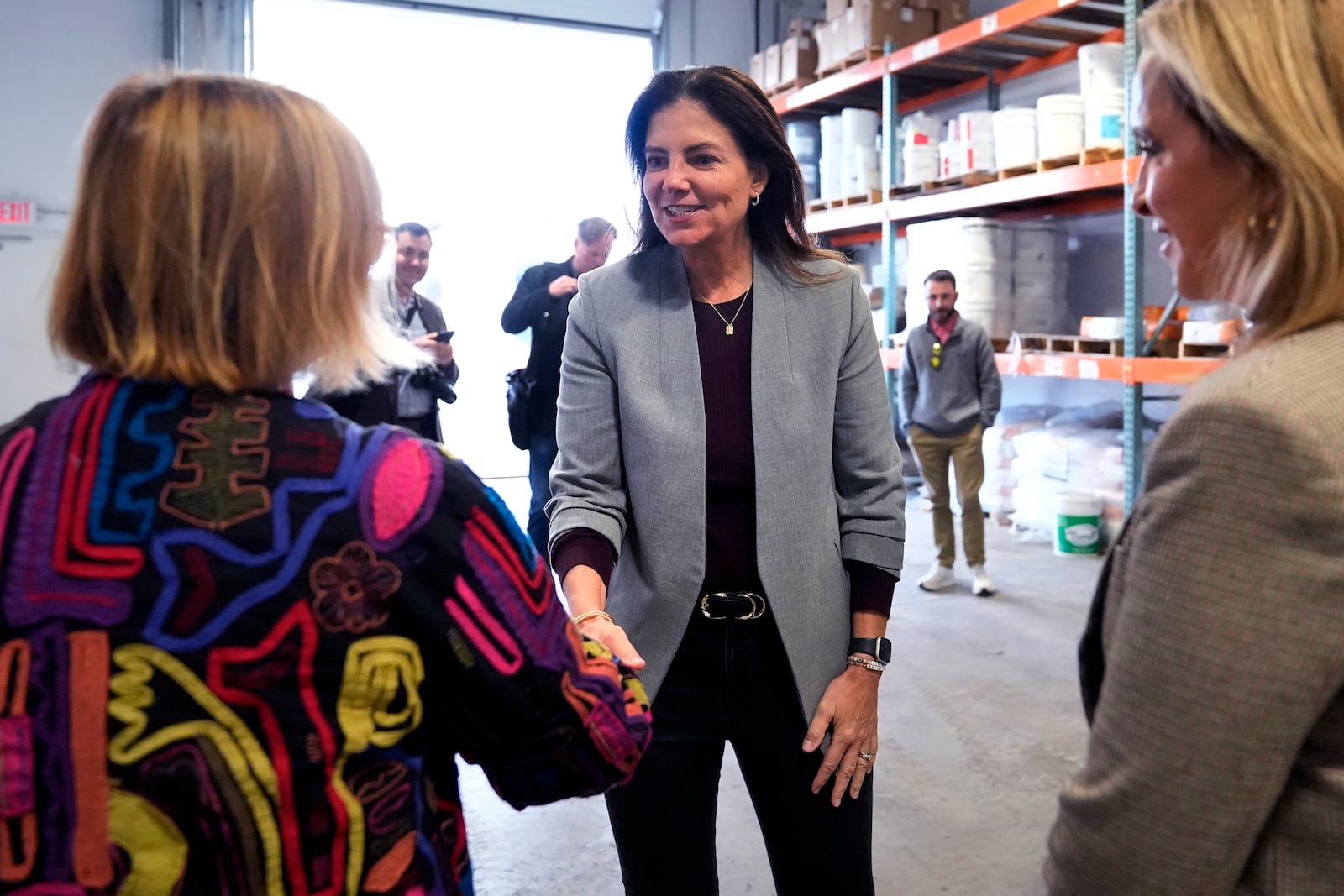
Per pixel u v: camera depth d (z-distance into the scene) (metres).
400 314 4.18
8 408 6.24
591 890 2.17
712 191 1.24
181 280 0.65
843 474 1.35
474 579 0.68
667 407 1.29
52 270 0.67
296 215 0.67
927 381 4.51
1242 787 0.61
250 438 0.65
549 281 4.15
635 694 0.82
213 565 0.62
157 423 0.64
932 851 2.30
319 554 0.64
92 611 0.61
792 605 1.25
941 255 5.64
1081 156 4.70
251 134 0.66
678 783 1.29
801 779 1.29
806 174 7.12
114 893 0.60
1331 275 0.64
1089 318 4.88
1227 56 0.66
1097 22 5.38
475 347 8.52
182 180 0.64
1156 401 5.91
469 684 0.68
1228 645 0.60
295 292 0.67
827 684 1.28
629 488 1.31
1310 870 0.63
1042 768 2.71
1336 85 0.64
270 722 0.62
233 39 6.62
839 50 6.59
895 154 6.44
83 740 0.60
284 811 0.62
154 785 0.60
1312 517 0.58
